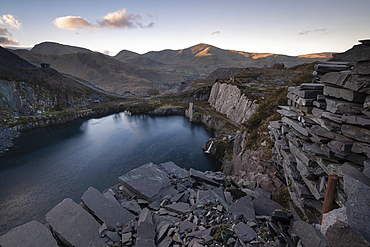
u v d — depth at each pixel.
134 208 11.11
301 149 10.80
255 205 11.41
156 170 14.91
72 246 8.12
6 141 76.56
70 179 50.72
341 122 7.52
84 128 100.88
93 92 182.00
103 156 63.81
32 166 57.97
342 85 7.40
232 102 88.06
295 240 7.25
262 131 28.16
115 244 8.14
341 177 7.19
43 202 42.44
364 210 5.43
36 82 135.50
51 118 109.88
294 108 12.17
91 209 9.91
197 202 11.39
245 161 27.27
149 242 7.90
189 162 56.69
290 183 12.52
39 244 7.66
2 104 104.25
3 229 35.78
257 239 7.83
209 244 7.61
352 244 5.29
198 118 105.88
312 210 9.67
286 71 127.81
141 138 80.81
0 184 49.03
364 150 6.36
